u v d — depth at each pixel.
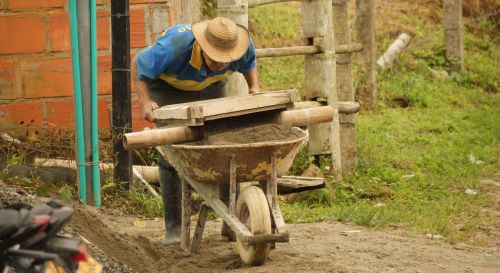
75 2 10.53
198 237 9.11
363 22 17.77
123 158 11.42
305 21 12.88
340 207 11.64
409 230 10.65
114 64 11.30
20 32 12.45
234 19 11.75
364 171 13.68
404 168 14.11
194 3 12.69
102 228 9.75
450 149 15.27
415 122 17.12
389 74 20.00
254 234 8.02
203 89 9.32
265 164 8.20
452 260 9.11
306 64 13.04
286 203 12.26
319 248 9.39
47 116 12.65
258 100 8.32
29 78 12.54
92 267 6.20
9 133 12.54
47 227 5.62
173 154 8.56
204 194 8.61
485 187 13.12
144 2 12.68
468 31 23.98
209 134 8.33
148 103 8.84
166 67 8.70
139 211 11.20
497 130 16.81
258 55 12.03
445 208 11.70
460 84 20.53
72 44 10.60
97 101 11.51
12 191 8.73
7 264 5.59
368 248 9.45
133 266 8.84
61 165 11.70
